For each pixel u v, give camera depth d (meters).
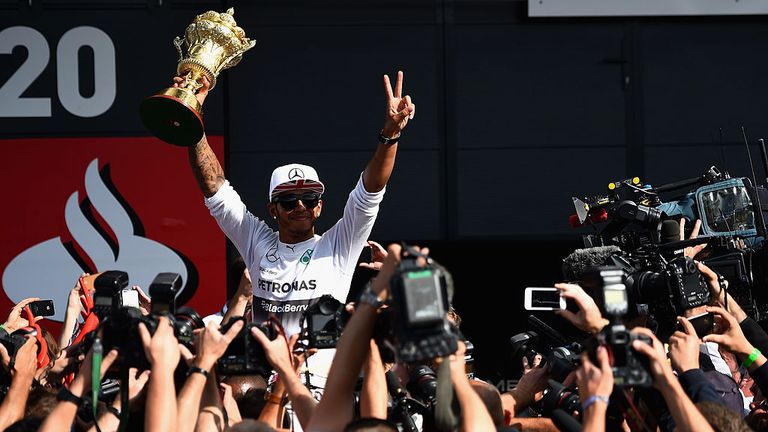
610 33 19.45
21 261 18.80
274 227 19.33
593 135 19.47
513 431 10.31
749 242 14.70
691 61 19.47
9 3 18.86
